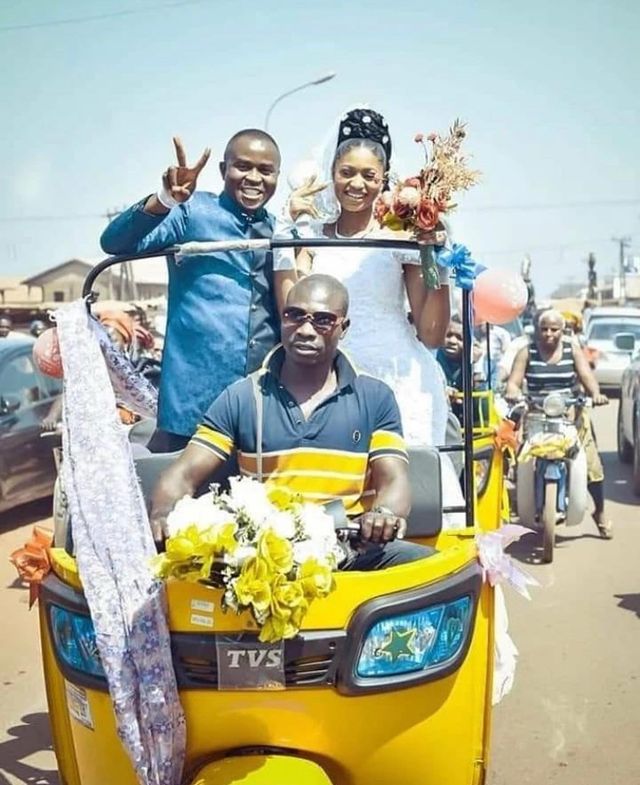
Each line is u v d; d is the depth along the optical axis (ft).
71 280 152.56
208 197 14.06
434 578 10.39
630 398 40.93
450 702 10.62
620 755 15.10
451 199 11.69
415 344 14.07
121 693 9.96
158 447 14.20
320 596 9.52
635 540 28.89
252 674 9.90
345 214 14.33
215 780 9.84
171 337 13.94
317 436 10.99
